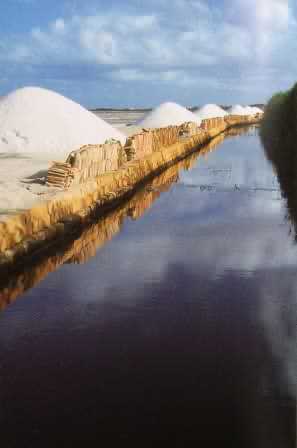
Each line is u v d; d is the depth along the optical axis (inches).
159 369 158.6
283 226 352.2
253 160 784.3
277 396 142.2
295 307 207.8
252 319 195.9
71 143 718.5
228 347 173.2
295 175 576.7
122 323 194.5
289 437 122.7
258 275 249.6
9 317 201.8
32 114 758.5
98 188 399.2
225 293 225.9
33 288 234.7
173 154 744.3
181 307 208.5
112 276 249.1
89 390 146.9
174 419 132.6
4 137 716.0
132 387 148.3
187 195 483.5
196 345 173.9
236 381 150.4
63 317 200.5
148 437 124.3
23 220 269.0
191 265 265.6
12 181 417.1
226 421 130.6
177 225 359.9
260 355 166.1
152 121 1312.7
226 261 272.5
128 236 329.4
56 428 129.3
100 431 128.1
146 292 227.9
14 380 152.7
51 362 164.1
